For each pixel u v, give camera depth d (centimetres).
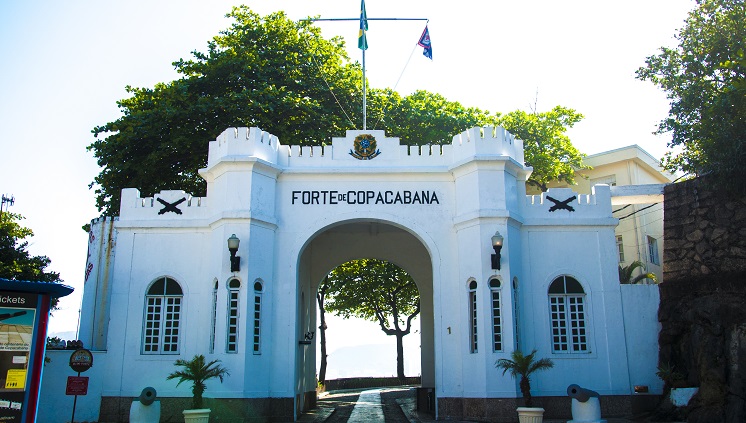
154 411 1397
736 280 1549
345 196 1758
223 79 2467
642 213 3120
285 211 1747
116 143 2339
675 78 2133
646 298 1739
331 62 2714
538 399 1650
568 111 3084
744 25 1933
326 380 3359
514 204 1731
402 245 2145
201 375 1442
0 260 1956
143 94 2638
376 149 1783
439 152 1786
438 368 1667
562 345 1703
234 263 1616
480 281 1638
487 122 2981
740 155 1588
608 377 1683
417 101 2919
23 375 1059
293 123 2431
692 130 2055
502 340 1609
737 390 1385
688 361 1594
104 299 1981
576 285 1742
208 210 1752
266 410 1608
